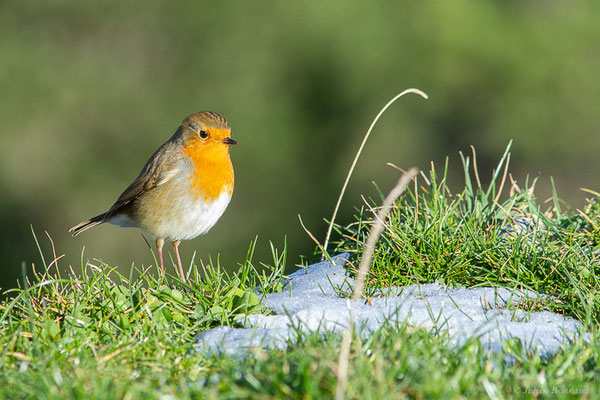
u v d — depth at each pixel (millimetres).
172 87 19391
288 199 18938
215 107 19031
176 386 3729
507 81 19391
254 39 19234
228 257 18453
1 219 18578
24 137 18875
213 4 19453
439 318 4598
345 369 3373
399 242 5582
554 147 19484
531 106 19375
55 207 18891
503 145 19484
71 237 18844
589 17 20141
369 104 19141
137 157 19172
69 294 4984
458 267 5332
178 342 4383
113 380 3650
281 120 19016
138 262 18875
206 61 19281
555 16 20188
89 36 19672
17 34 19406
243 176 18922
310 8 19141
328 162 19188
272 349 4055
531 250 5395
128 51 19656
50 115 19047
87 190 18953
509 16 20062
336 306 4828
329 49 19078
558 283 5094
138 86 19391
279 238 18781
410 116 19250
